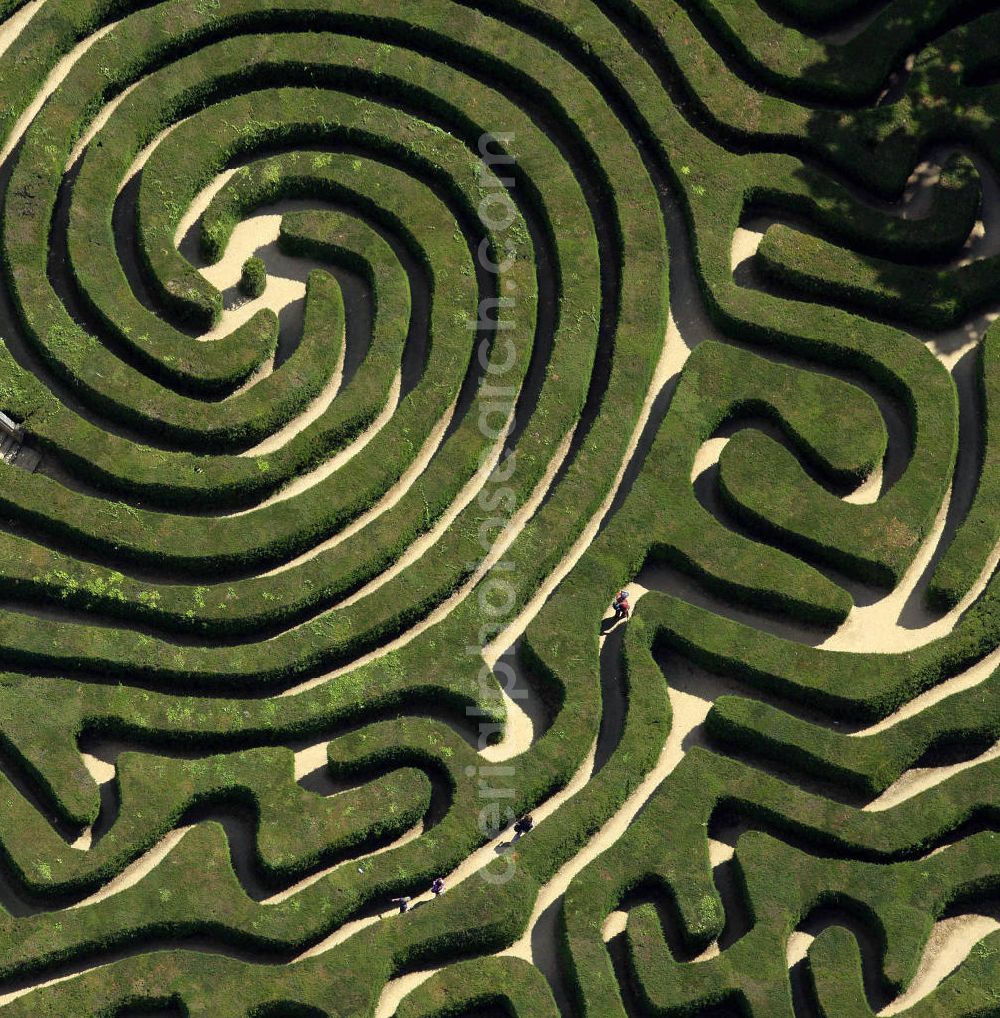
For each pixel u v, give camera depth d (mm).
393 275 103875
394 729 94875
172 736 95188
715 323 104062
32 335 102000
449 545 98688
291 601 97250
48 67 108500
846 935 91312
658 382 103250
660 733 95188
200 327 104250
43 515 98500
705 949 92438
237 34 109688
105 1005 90750
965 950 92688
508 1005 90938
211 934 92500
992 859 92625
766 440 99812
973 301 103625
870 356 102062
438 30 108938
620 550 98250
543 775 94250
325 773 95562
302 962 91438
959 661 96500
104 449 99812
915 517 98500
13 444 101000
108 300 102688
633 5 109562
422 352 103750
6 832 93312
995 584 97188
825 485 100812
